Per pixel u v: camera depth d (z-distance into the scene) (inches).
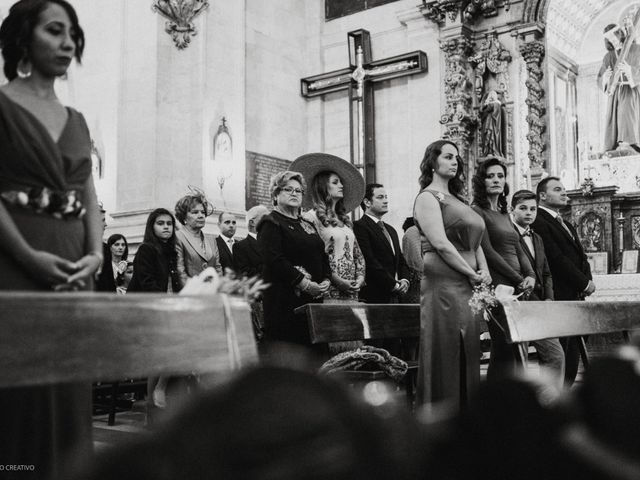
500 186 249.3
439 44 603.5
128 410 316.2
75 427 102.0
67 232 105.7
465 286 191.2
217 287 115.7
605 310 262.1
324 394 18.7
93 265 107.4
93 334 90.4
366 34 634.2
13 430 95.7
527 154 567.8
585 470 22.4
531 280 241.6
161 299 101.2
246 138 608.4
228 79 571.5
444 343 188.9
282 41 657.6
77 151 108.0
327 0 679.7
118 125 537.6
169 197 526.3
